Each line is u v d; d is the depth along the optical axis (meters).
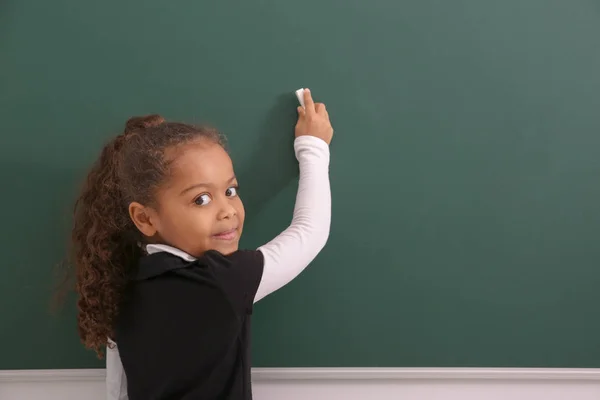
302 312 1.13
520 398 1.20
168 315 0.79
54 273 1.08
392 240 1.08
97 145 1.01
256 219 1.06
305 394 1.20
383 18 0.97
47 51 0.97
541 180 1.05
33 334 1.12
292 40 0.98
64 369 1.15
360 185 1.05
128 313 0.84
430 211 1.06
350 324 1.14
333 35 0.98
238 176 1.03
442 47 0.98
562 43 0.98
